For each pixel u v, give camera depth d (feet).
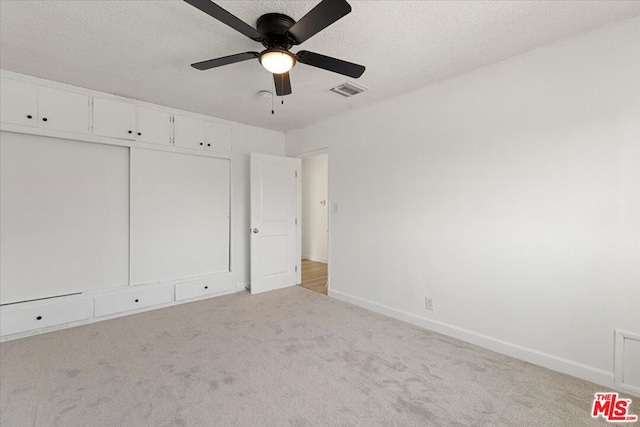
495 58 7.81
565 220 7.00
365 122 11.56
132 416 5.51
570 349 6.96
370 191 11.40
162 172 11.63
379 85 9.53
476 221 8.50
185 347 8.25
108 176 10.53
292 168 14.82
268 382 6.62
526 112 7.55
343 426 5.33
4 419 5.41
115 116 10.45
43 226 9.38
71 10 5.89
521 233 7.68
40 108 9.13
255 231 13.50
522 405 5.88
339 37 6.82
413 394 6.22
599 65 6.52
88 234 10.16
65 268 9.75
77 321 9.69
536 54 7.38
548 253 7.25
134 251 11.00
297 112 12.26
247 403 5.92
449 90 9.05
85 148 10.09
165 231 11.74
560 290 7.09
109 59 7.90
